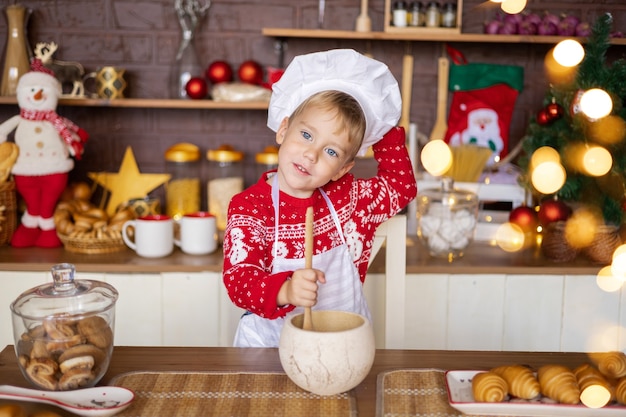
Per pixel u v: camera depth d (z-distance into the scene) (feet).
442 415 2.46
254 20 7.12
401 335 4.37
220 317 5.80
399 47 7.22
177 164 7.09
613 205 5.82
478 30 7.16
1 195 6.26
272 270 3.81
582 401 2.43
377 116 3.70
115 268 5.71
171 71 7.13
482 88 7.16
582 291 5.80
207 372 2.82
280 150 3.53
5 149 6.23
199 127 7.32
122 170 7.21
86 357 2.57
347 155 3.56
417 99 7.29
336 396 2.61
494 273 5.76
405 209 6.84
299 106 3.53
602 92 5.36
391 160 4.17
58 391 2.53
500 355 3.05
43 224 6.37
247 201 3.73
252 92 6.71
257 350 3.09
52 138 6.29
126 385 2.68
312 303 2.67
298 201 3.78
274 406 2.52
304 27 7.12
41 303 2.59
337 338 2.50
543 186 5.79
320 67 3.55
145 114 7.27
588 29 6.71
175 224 6.47
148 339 5.83
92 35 7.09
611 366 2.58
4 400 2.46
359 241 4.06
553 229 5.88
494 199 6.55
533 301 5.80
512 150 7.36
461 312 5.81
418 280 5.76
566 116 6.07
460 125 7.15
